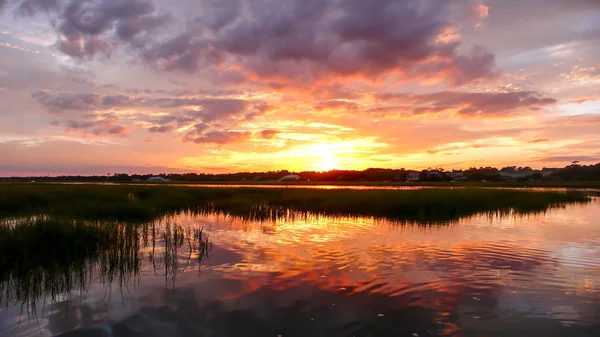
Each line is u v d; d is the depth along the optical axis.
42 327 7.24
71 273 10.66
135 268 10.99
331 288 9.23
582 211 27.88
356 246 13.88
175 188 38.44
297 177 156.62
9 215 20.81
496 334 6.97
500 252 12.98
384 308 8.07
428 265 11.23
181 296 8.76
